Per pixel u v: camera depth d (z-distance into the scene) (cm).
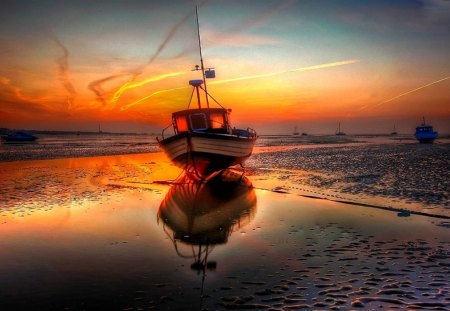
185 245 736
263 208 1081
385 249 675
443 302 448
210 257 657
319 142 7450
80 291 513
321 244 720
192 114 1811
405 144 5797
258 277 554
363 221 891
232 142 1723
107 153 4141
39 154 3875
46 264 625
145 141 8925
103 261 640
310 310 436
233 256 659
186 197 1323
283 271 576
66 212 1046
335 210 1023
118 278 560
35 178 1844
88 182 1714
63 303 477
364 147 4788
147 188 1547
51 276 570
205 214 1027
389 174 1719
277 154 3481
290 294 486
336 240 745
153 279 555
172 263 628
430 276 536
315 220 916
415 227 825
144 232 838
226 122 1897
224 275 566
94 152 4300
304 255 654
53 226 888
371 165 2170
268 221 923
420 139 6253
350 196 1222
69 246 728
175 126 1859
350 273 558
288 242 740
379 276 541
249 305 457
